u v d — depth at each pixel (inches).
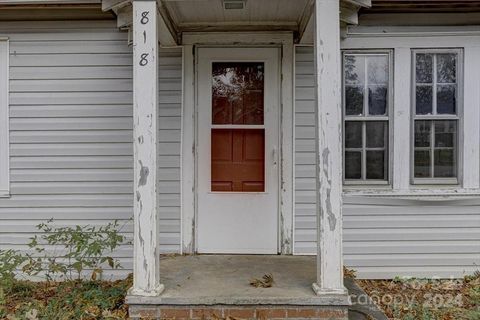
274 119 187.3
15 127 188.2
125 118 187.8
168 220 187.3
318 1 134.3
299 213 187.0
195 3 160.4
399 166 186.1
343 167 187.2
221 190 187.9
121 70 187.5
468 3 180.4
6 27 187.2
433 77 186.7
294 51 185.6
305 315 129.1
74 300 150.8
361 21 185.3
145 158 133.4
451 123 187.2
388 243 188.2
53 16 186.5
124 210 188.4
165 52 187.0
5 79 188.1
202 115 187.5
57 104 188.1
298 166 187.2
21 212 189.0
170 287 138.3
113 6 148.7
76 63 187.5
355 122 187.2
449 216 188.2
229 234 186.9
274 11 170.1
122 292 157.1
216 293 132.6
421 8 182.5
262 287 137.7
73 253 171.2
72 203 188.7
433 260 188.4
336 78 133.6
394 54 185.5
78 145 188.2
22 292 165.2
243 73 187.9
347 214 187.8
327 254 131.2
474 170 185.9
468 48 185.3
